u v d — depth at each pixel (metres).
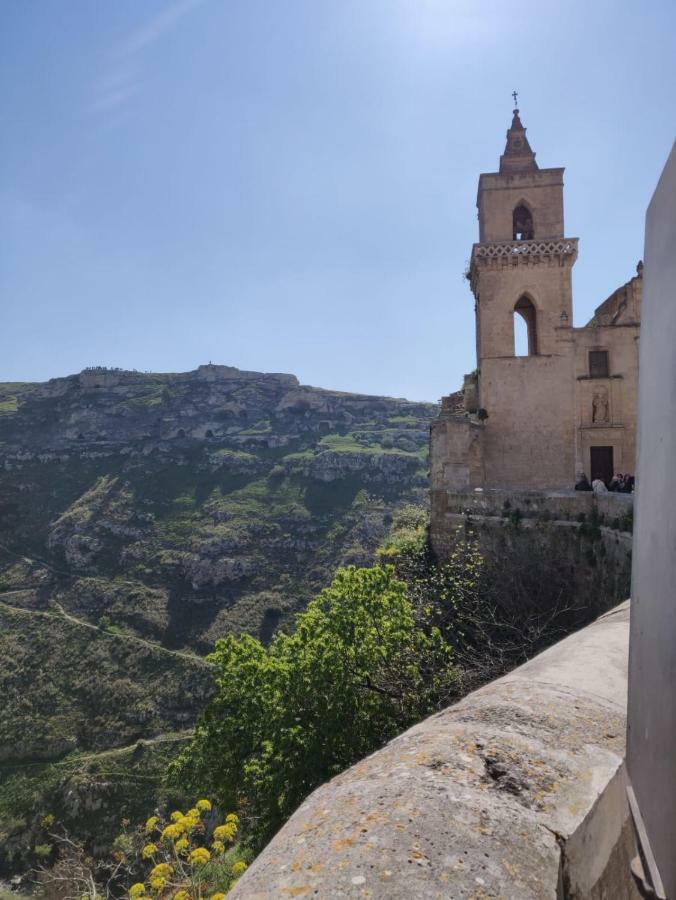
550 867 1.91
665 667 1.75
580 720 3.04
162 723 54.94
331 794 2.38
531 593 21.78
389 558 29.89
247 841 13.73
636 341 31.88
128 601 77.50
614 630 5.01
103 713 56.34
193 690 59.44
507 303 33.66
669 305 1.81
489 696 3.43
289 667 13.73
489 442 32.81
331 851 1.89
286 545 91.94
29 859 39.78
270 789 12.24
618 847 2.36
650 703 1.94
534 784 2.37
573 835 2.11
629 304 32.28
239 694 14.77
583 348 32.44
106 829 42.06
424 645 15.10
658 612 1.87
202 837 21.38
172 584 82.44
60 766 49.22
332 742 12.45
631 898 2.30
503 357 32.97
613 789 2.45
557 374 32.59
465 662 17.16
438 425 31.23
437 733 2.85
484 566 23.69
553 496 22.48
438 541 28.23
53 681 61.28
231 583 83.19
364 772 2.54
